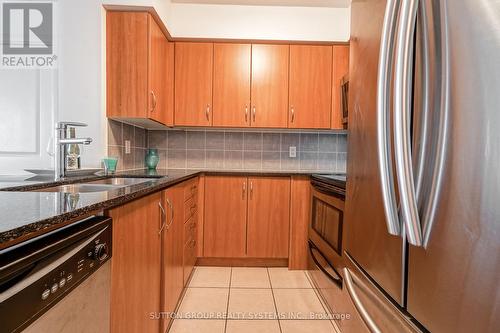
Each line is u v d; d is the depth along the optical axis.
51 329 0.56
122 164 2.47
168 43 2.74
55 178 1.56
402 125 0.73
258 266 2.71
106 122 2.13
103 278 0.79
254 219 2.66
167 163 3.15
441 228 0.65
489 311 0.54
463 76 0.59
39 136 2.10
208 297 2.10
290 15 2.69
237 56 2.77
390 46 0.83
